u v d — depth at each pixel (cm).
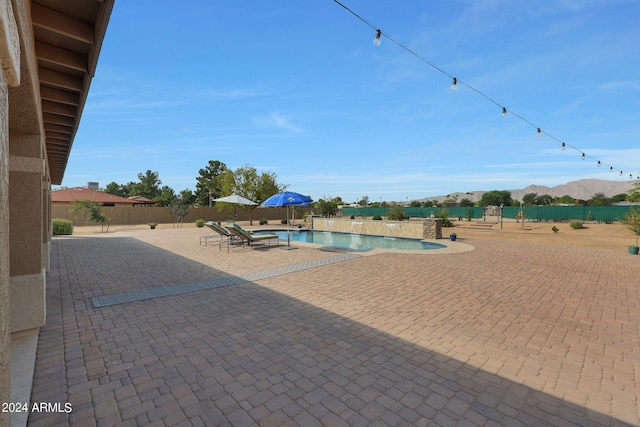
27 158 386
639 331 421
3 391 106
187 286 646
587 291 614
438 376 308
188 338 393
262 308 509
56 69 416
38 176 393
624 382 299
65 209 2733
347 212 4000
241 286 648
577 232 2059
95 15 324
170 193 5131
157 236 1733
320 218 2230
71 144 829
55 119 600
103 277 727
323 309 505
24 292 384
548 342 386
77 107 541
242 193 2967
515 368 324
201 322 447
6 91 121
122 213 2992
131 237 1675
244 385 291
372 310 501
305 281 689
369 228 1886
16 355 343
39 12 302
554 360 341
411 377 306
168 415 249
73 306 515
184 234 1864
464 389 287
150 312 488
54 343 376
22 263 384
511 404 265
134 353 352
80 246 1288
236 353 353
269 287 640
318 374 310
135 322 446
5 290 110
